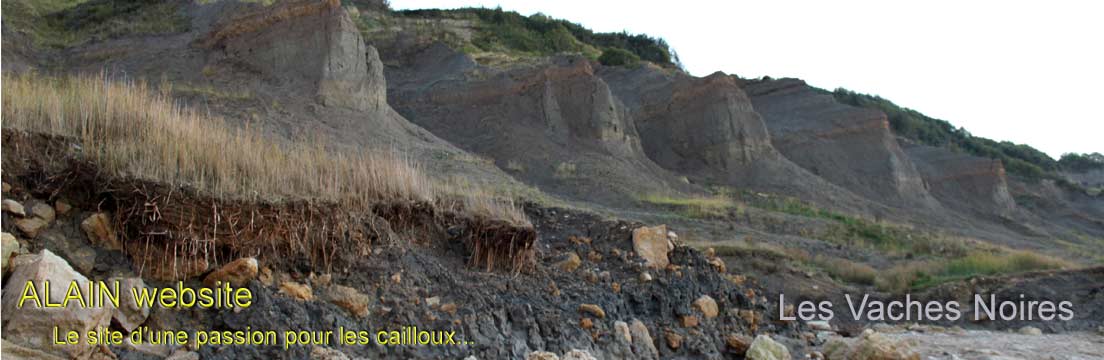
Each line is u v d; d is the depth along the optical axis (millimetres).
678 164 40906
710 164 40125
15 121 6301
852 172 43875
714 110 41406
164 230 5777
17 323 4641
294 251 6492
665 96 44062
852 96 76125
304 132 22500
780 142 45688
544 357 6410
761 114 50000
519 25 66812
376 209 7773
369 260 7082
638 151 38062
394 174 8461
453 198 9047
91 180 6035
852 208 36594
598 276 8992
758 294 13688
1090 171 78938
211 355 5406
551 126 36125
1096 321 14906
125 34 33969
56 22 36375
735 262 17438
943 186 47875
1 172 5754
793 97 50656
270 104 25109
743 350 9352
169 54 30172
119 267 5688
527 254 8523
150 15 37781
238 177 6715
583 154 33531
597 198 28062
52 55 31031
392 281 6980
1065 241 41281
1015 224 44125
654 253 10156
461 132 35688
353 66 28984
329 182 7238
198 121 7961
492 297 7453
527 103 37219
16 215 5562
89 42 32656
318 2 29641
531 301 7805
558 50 63125
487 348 6805
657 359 8297
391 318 6605
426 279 7277
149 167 6203
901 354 8484
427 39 49344
